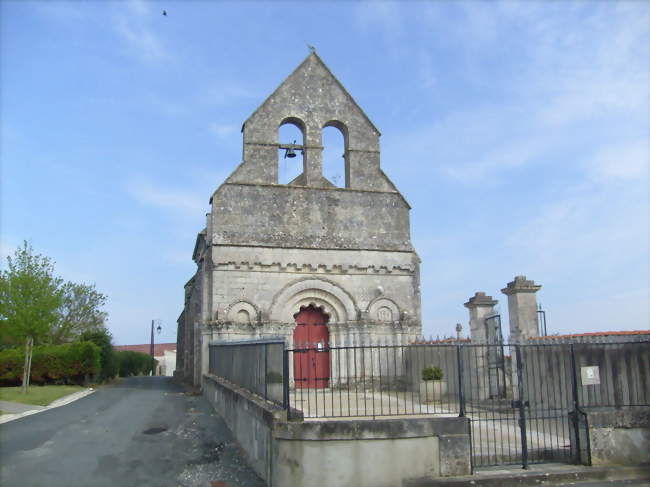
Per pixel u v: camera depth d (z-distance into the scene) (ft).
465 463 36.96
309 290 84.69
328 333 85.51
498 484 36.29
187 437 50.85
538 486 36.76
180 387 98.48
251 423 42.68
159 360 270.26
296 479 34.73
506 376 61.36
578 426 40.91
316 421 36.27
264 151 87.25
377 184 90.84
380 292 86.38
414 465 36.19
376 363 83.51
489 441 44.86
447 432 37.01
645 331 46.55
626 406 42.14
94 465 42.24
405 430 36.27
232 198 84.23
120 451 46.09
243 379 51.93
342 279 85.81
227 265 81.87
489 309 65.10
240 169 85.51
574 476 37.76
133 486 38.37
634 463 40.42
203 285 83.30
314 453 35.04
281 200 86.07
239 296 81.46
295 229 85.71
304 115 90.12
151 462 43.45
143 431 53.21
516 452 41.39
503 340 58.13
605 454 40.16
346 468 35.12
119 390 89.61
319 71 92.43
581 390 48.67
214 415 60.59
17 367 90.33
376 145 92.27
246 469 41.55
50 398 71.82
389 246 88.58
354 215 88.48
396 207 90.53
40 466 41.22
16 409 62.69
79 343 94.27
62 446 46.60
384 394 74.74
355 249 86.89
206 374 78.74
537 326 56.70
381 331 85.05
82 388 89.04
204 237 87.10
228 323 79.77
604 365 47.37
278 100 89.51
